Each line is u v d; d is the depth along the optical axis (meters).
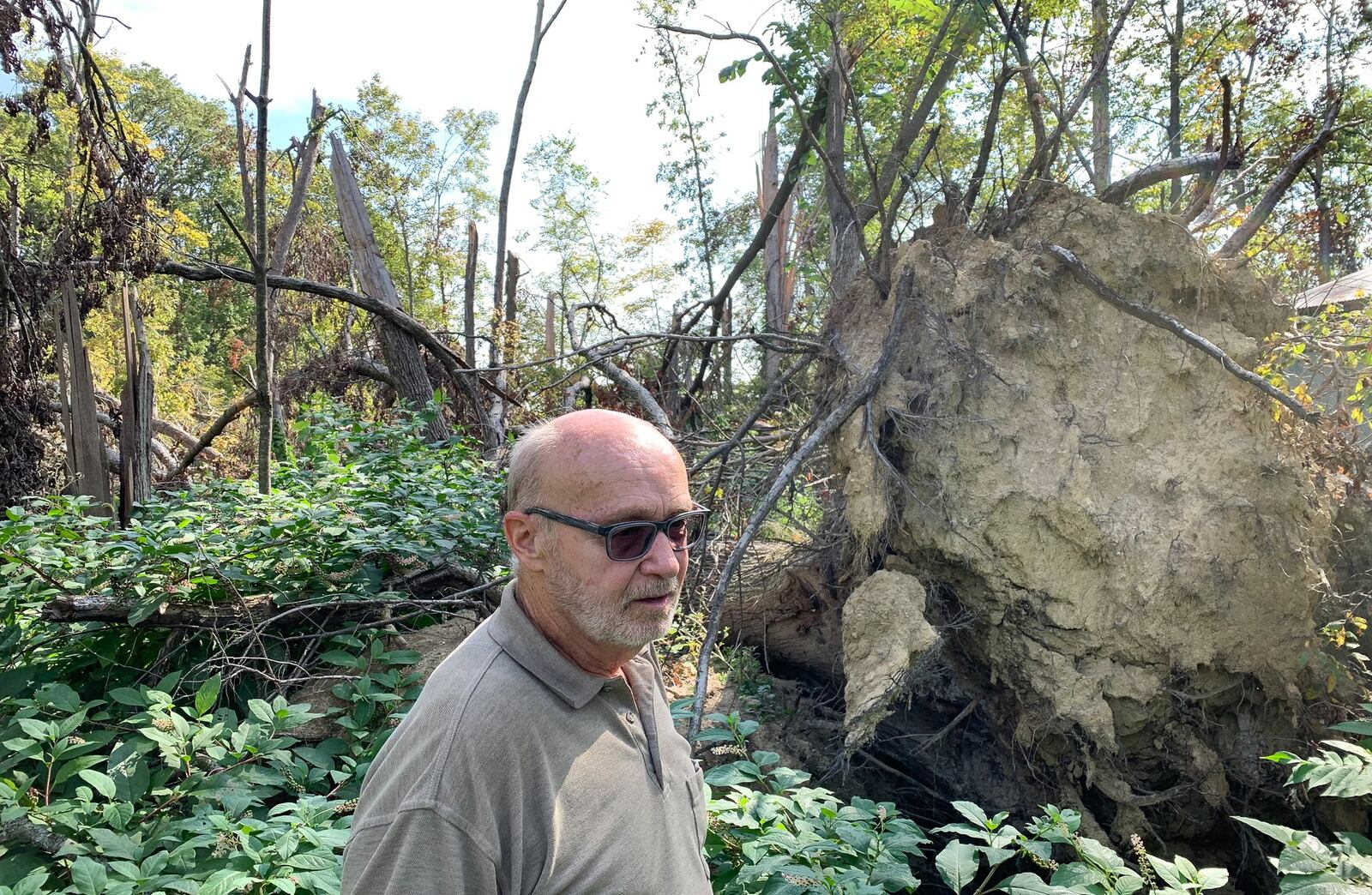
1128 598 4.07
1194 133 8.67
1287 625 4.08
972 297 4.48
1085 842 2.47
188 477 8.98
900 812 4.95
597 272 26.70
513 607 1.54
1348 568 4.34
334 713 3.80
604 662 1.62
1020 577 4.16
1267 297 4.64
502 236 12.20
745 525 5.02
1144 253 4.50
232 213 21.66
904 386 4.47
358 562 4.65
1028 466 4.23
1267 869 4.14
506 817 1.35
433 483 5.88
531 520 1.59
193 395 17.97
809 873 2.25
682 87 10.68
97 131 6.04
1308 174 6.33
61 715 3.57
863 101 7.84
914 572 4.45
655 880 1.48
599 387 9.49
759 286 16.41
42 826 2.70
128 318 6.09
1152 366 4.40
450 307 25.00
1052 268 4.52
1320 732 4.06
